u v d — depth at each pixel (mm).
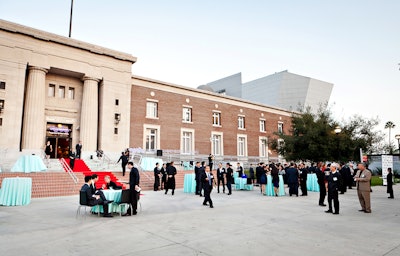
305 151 25281
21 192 11164
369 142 24828
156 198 13453
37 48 22266
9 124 20469
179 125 30391
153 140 28734
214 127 33750
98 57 25375
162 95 29594
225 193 15992
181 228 7254
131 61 27156
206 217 8766
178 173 21984
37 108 21844
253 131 38219
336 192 9641
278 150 27891
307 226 7609
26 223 7738
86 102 24516
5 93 20609
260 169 19312
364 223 8055
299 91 60031
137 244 5785
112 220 8203
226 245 5781
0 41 20844
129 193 8938
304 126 26047
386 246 5781
